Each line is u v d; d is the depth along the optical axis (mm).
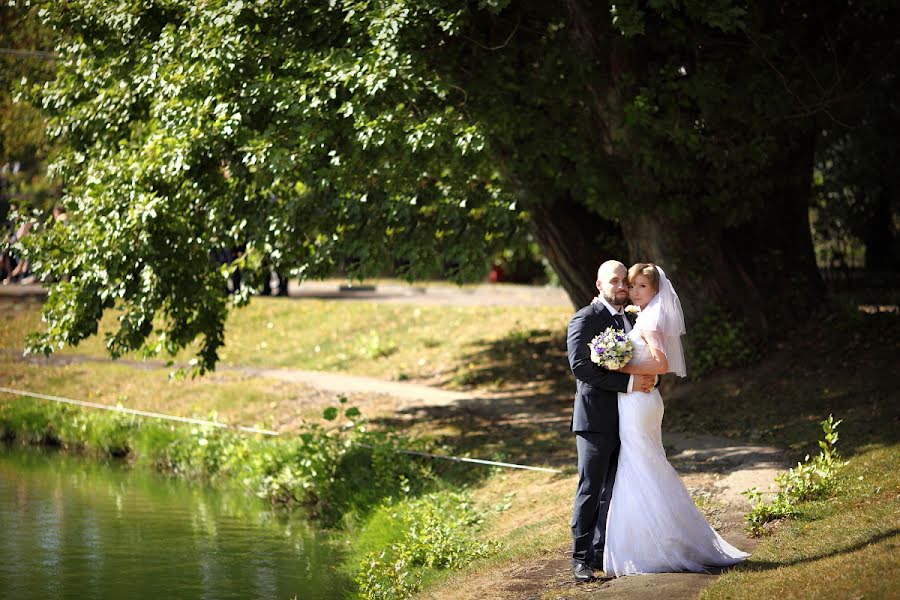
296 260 12445
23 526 10703
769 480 8625
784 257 13734
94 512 11438
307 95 10570
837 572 5523
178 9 11758
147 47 11359
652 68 11469
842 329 13047
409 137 10281
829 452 7969
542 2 11461
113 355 12055
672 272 13016
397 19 9945
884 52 12195
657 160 11594
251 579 8773
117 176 11531
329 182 11219
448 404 15000
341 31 11094
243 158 11188
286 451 12695
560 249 13969
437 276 33000
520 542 8125
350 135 10859
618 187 12023
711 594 5527
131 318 11836
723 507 7922
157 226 11617
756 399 11898
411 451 12188
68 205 12391
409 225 12789
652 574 6160
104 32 11812
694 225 13008
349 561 9305
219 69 10539
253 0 10742
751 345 12953
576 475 10398
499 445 12344
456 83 11320
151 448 14305
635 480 6227
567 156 12031
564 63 11414
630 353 6102
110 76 11852
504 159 12078
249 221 11750
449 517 9766
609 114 11836
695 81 11172
